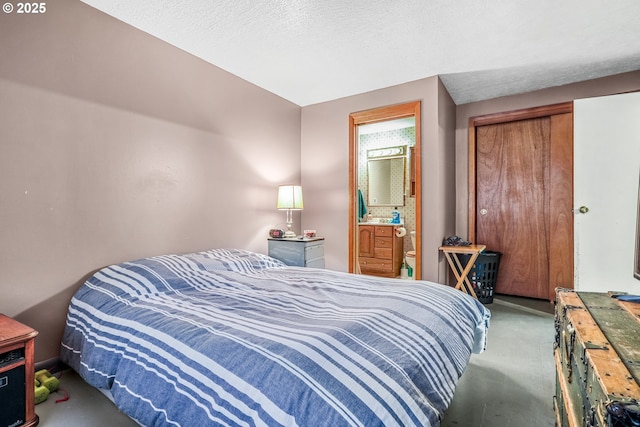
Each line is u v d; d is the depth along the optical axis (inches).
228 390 39.0
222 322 51.4
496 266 134.8
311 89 132.3
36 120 70.4
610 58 106.1
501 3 77.3
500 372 75.6
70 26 75.7
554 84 128.2
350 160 139.0
